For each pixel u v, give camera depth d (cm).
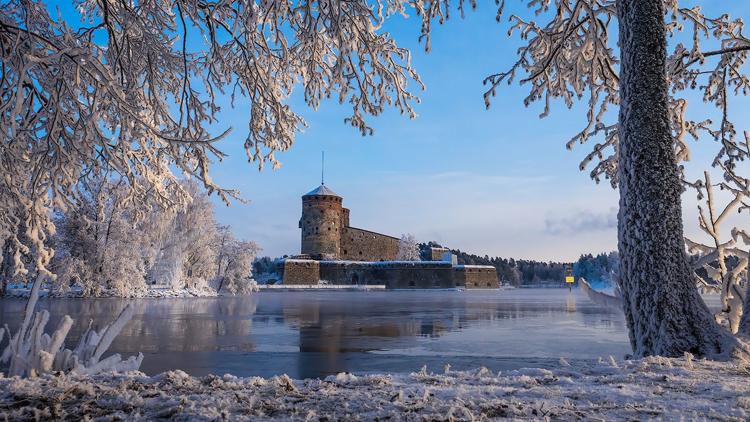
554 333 1717
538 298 5384
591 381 489
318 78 802
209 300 4188
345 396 404
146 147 820
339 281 9962
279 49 834
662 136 720
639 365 555
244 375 958
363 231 11650
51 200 742
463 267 10662
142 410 373
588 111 1089
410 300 4628
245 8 698
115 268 4044
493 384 479
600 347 1363
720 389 438
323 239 10181
